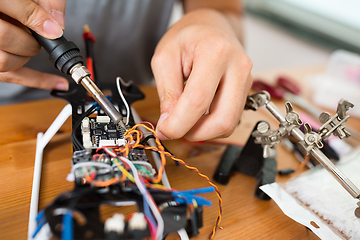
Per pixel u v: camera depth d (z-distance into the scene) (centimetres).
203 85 38
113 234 26
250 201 45
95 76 54
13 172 43
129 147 38
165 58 49
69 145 52
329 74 99
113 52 85
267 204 44
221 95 43
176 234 36
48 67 77
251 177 51
